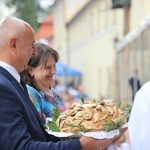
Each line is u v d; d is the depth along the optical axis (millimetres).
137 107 3123
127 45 14039
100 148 3008
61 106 4078
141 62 12359
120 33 20094
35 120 3141
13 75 3158
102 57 25297
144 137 3072
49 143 2938
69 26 37500
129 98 13977
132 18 16859
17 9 50500
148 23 11375
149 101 3070
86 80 30578
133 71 12773
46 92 3947
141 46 12258
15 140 2869
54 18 48500
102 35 25125
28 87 3754
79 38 33500
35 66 3898
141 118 3090
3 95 2951
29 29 3186
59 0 42688
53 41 50906
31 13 50688
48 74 3916
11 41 3133
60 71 22719
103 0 24984
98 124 3000
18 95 3025
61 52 41281
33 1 51281
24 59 3170
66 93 14484
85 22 30984
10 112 2926
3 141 2871
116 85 16516
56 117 3264
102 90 25328
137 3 16234
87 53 30281
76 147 2947
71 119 3066
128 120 3264
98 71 26578
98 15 26562
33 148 2887
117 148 3777
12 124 2900
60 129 3100
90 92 29359
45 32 57906
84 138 2977
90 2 28656
